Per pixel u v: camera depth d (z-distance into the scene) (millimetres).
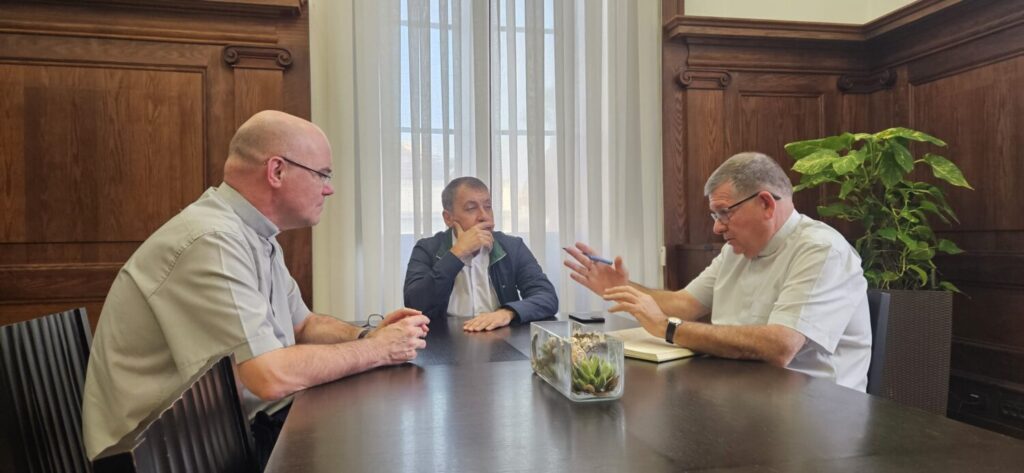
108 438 1165
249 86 2639
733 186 1599
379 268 2848
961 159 2771
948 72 2828
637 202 3162
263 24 2658
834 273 1453
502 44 2994
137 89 2555
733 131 3170
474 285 2213
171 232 1193
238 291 1142
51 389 1245
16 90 2451
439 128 2910
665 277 3160
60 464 1238
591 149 3064
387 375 1216
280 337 1333
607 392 1015
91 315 2535
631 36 3129
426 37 2877
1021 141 2514
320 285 2859
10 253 2471
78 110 2506
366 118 2820
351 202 2812
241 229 1250
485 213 2234
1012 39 2533
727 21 3039
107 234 2547
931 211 2764
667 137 3133
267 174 1319
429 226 2896
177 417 725
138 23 2541
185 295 1132
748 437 831
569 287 3047
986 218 2660
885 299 1533
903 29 2965
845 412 946
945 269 2816
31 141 2469
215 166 2621
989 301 2639
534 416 936
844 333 1510
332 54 2795
